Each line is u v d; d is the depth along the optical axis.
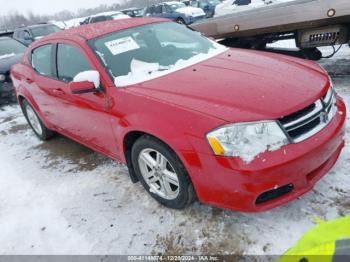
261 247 2.25
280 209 2.52
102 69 2.93
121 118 2.70
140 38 3.35
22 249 2.65
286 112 2.14
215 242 2.36
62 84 3.45
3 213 3.14
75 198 3.16
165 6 18.11
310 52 5.09
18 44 8.23
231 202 2.21
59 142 4.54
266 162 2.04
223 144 2.10
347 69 5.33
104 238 2.60
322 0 4.25
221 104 2.27
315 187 2.68
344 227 1.28
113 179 3.35
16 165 4.08
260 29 5.05
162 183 2.68
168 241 2.45
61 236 2.71
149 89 2.64
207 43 3.62
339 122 2.46
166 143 2.38
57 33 3.84
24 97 4.47
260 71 2.72
